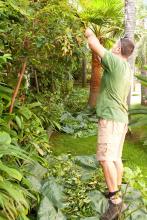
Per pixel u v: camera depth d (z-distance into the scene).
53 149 5.68
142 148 5.85
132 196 3.74
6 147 2.65
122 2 7.45
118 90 3.45
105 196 3.75
